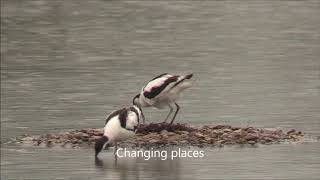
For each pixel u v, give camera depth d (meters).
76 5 57.25
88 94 29.22
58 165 20.06
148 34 44.81
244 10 53.47
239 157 20.30
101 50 40.00
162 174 19.12
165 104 21.92
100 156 20.69
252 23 47.97
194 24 47.94
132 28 47.06
